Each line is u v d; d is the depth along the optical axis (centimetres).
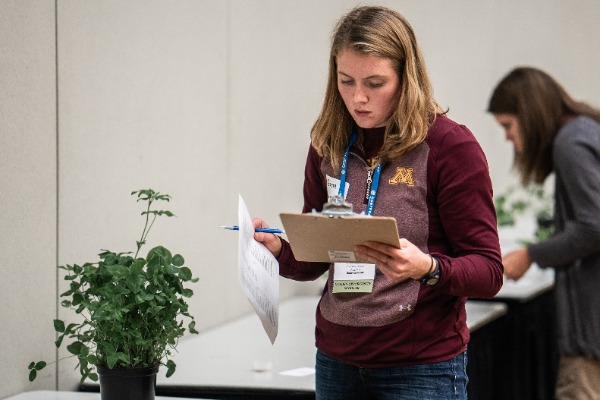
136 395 333
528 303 652
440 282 286
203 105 547
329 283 321
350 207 278
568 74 1038
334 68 313
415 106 292
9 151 389
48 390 402
